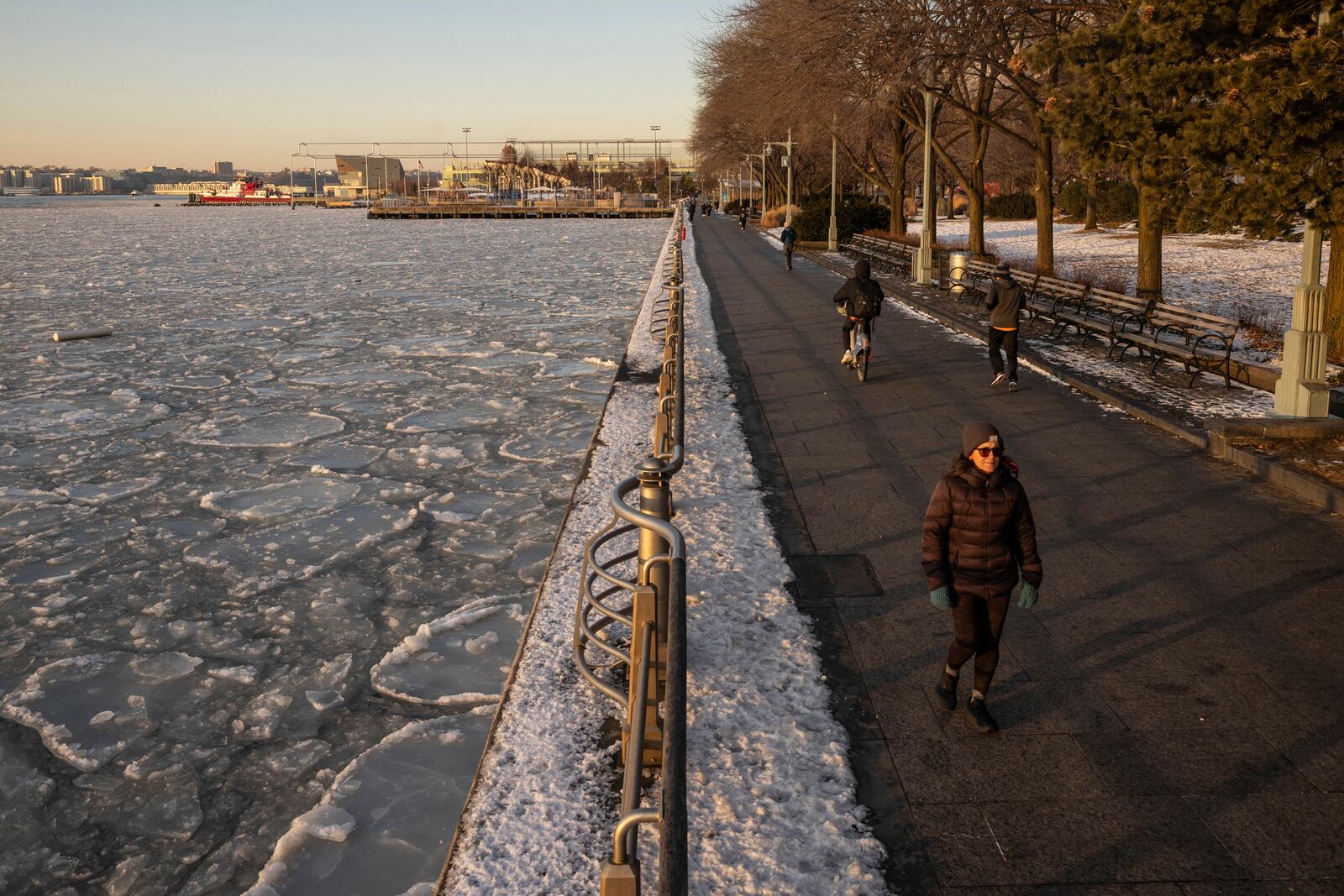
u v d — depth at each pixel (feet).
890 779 15.06
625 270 133.28
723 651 19.11
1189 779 14.93
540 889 12.86
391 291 106.01
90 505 34.53
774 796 14.61
